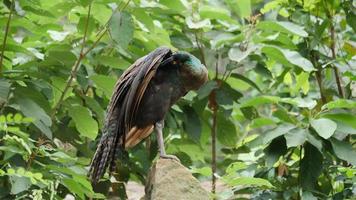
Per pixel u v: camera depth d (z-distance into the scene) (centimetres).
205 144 1431
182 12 1337
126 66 1211
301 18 1355
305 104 1183
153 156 1316
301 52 1353
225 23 1435
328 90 1345
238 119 1523
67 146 1276
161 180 992
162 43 1261
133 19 1204
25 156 1020
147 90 1030
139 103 1022
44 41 1344
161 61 1006
